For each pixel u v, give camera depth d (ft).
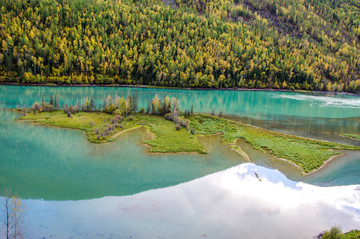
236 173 138.51
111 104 257.34
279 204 109.19
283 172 143.54
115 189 114.42
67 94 378.53
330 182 133.59
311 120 292.20
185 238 83.97
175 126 216.54
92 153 153.79
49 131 188.55
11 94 346.13
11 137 170.71
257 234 88.74
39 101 303.89
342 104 448.65
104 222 89.66
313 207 108.27
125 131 200.85
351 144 206.28
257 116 298.76
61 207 97.91
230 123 247.09
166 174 132.46
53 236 80.79
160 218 93.97
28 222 87.45
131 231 85.51
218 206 104.68
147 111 266.98
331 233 86.99
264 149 179.11
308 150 181.37
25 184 113.80
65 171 128.57
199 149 171.42
